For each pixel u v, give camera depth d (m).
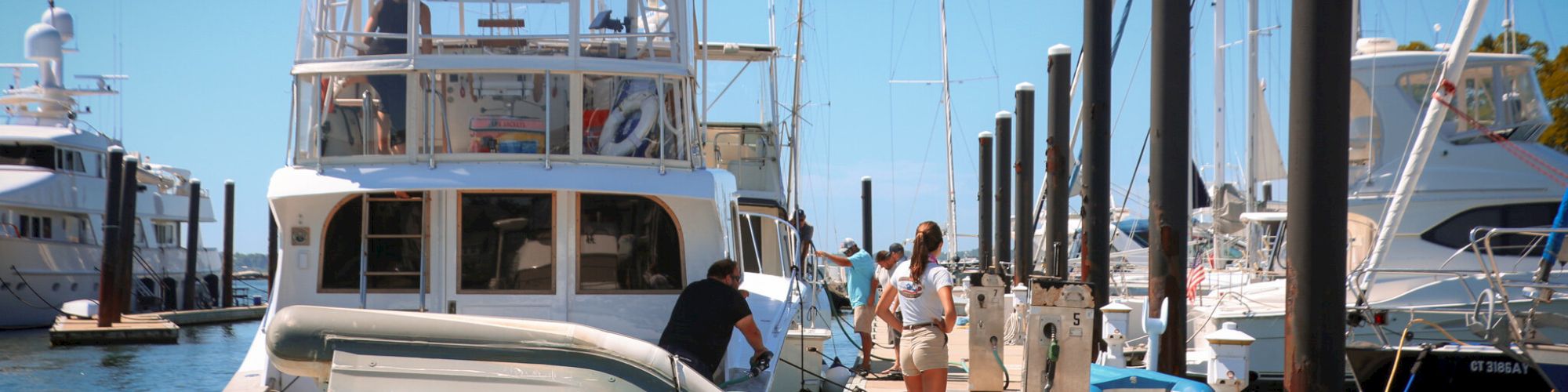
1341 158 7.39
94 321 25.42
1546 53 27.20
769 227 19.00
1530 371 8.69
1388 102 15.52
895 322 8.57
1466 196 14.88
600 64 9.84
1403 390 9.18
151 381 17.73
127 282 25.55
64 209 28.86
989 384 8.95
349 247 9.60
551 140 9.83
